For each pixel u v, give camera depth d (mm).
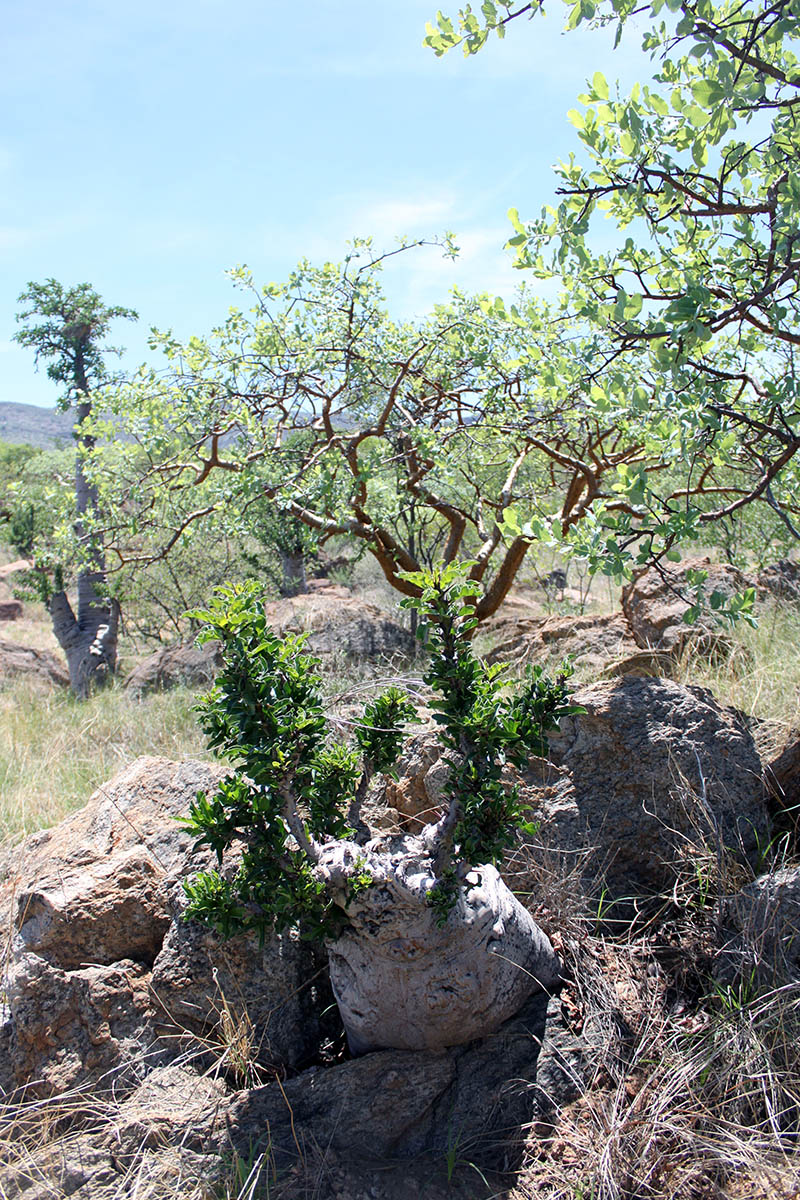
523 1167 2594
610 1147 2508
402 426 8750
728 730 3684
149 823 3615
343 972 2945
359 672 7594
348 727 4289
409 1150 2711
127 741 6984
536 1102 2738
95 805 3855
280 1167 2615
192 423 8797
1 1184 2615
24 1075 2979
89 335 17203
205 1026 3094
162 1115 2756
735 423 4090
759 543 8695
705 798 3434
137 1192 2545
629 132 3271
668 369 3250
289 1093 2828
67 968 3131
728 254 3982
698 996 3062
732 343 5273
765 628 5824
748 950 3020
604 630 6766
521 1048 2883
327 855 2766
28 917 3254
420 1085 2801
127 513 10180
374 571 17859
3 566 24516
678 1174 2461
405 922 2709
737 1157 2420
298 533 9602
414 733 3863
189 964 3135
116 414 8773
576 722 3725
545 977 3057
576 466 7500
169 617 14430
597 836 3562
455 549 9281
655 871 3537
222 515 8945
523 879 3439
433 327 8469
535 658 6707
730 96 2932
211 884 2811
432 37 3410
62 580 13211
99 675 12734
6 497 14805
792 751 3607
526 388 7613
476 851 2656
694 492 4715
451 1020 2803
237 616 2652
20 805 5223
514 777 3650
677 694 3758
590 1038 2883
